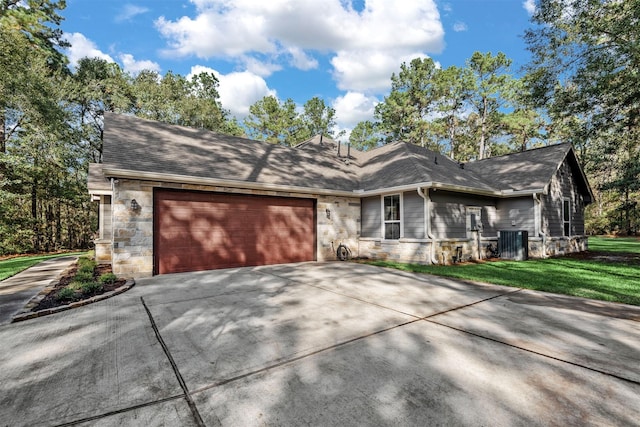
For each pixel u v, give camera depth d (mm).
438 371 2949
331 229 11578
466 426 2162
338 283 7098
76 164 20484
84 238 22453
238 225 9664
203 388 2695
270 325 4277
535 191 11484
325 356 3289
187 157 9641
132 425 2217
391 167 12586
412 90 28953
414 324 4273
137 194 7895
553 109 12617
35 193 18734
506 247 11594
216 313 4848
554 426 2160
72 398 2568
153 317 4680
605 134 13422
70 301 5430
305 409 2369
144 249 7945
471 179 12344
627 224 24844
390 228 11320
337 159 15023
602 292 5965
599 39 11016
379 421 2219
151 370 3031
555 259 11266
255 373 2945
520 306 5152
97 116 23516
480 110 29000
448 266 9578
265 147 13305
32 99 16125
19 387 2750
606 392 2586
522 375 2873
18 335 3988
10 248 17016
